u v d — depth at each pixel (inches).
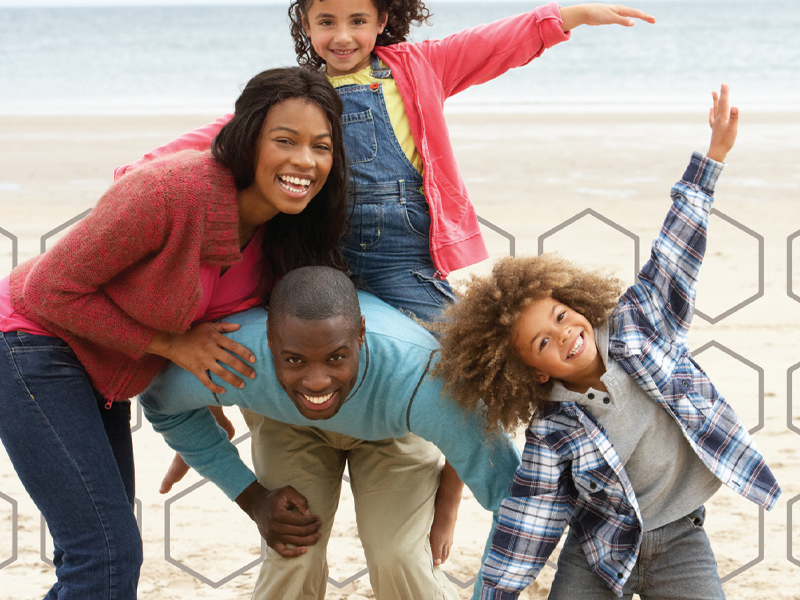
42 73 1215.6
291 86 106.5
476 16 2940.5
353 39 132.4
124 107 855.7
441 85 136.6
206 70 1226.6
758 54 1294.3
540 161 502.6
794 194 414.0
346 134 133.3
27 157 526.6
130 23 2373.3
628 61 1213.7
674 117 681.6
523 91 952.9
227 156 107.8
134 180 104.7
